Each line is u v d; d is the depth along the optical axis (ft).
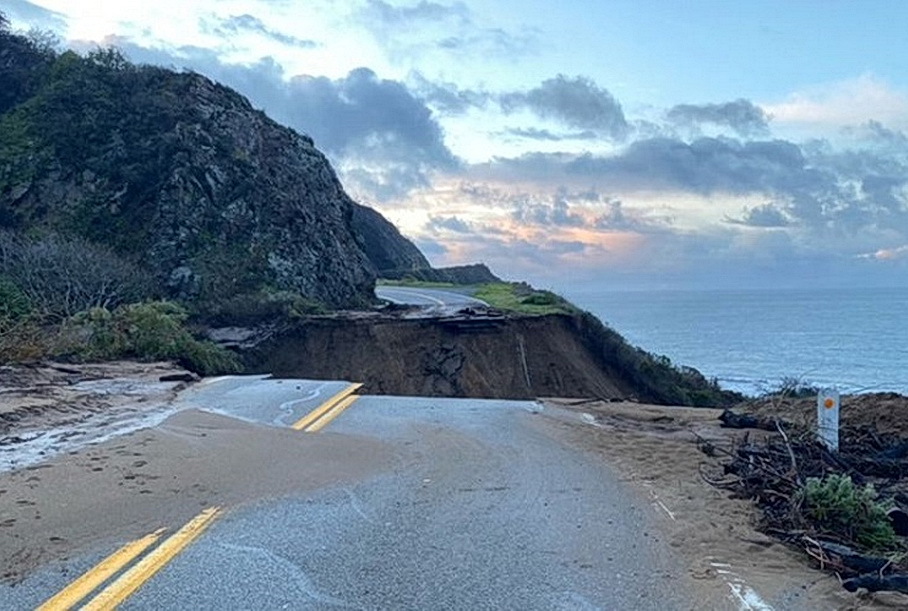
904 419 38.50
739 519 22.09
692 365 141.59
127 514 21.13
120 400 42.50
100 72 176.86
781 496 23.67
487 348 128.57
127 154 158.51
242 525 20.52
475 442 33.22
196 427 34.04
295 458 28.76
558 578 17.19
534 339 133.28
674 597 16.16
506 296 192.24
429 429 36.11
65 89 172.35
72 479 24.40
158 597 15.60
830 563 18.19
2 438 30.86
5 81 187.01
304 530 20.29
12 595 15.47
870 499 22.15
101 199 151.23
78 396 42.65
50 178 153.89
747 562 18.51
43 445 29.63
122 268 128.67
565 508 23.02
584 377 131.54
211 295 135.33
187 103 170.40
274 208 162.20
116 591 15.79
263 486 24.61
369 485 25.27
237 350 113.80
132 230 146.61
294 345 122.01
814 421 36.19
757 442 33.37
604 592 16.40
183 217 148.56
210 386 50.70
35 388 44.47
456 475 27.04
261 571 17.21
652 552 19.07
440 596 16.03
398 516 21.81
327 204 184.14
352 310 151.43
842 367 113.50
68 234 140.97
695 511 22.88
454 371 124.36
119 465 26.43
